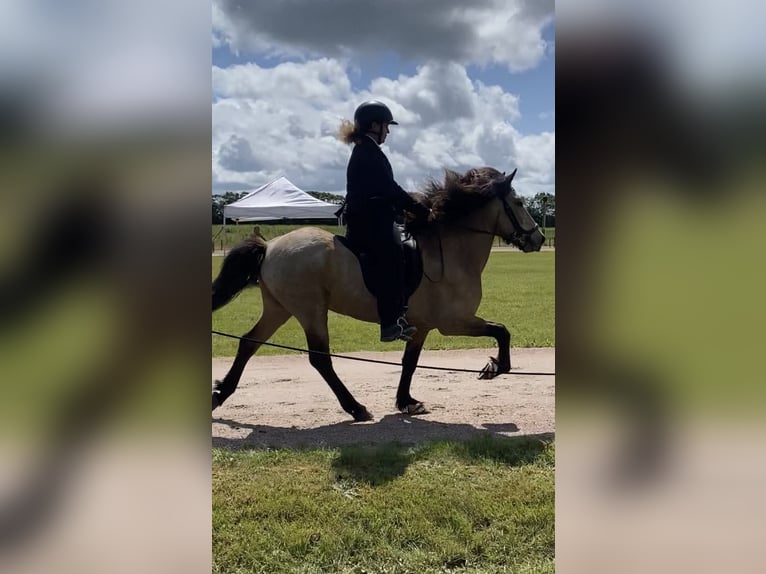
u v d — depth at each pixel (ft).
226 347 29.86
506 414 17.80
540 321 37.55
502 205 17.66
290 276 16.79
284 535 10.44
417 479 12.55
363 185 16.25
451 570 9.72
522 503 11.50
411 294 17.07
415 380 22.45
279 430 16.29
